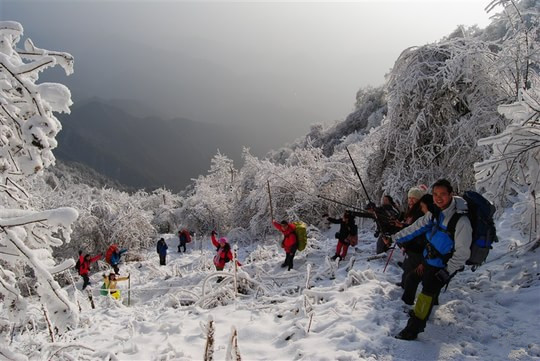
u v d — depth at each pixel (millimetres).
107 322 6227
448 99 10344
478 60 9469
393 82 11242
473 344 3449
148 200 44812
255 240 19203
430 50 10477
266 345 4102
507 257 5578
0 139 2947
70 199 21438
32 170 2883
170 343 4305
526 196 5402
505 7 8312
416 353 3381
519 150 4684
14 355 2766
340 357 3389
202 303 6184
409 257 4695
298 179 17484
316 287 6004
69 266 2826
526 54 8234
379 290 4941
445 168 10609
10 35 3096
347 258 7996
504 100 9148
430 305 3537
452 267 3447
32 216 2725
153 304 7816
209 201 27281
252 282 6879
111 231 22203
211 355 2656
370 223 13000
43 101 2916
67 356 4031
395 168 11281
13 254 2707
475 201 3656
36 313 6195
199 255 16766
